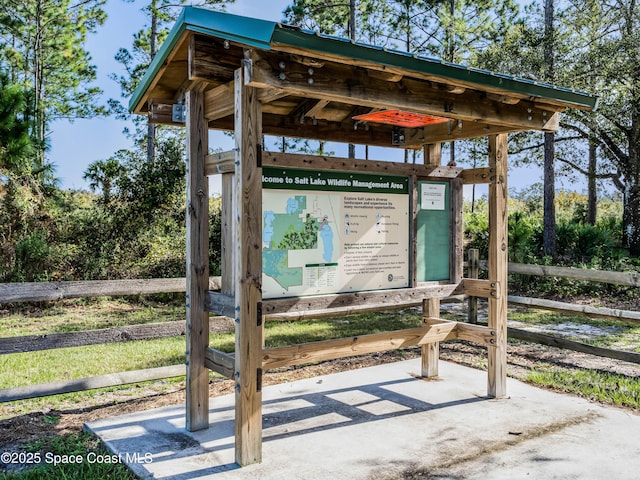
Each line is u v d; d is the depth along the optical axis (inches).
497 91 154.6
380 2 868.6
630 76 561.3
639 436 157.1
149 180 510.9
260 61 122.6
